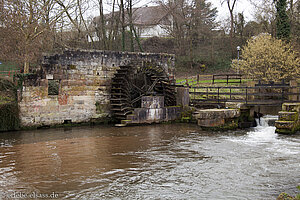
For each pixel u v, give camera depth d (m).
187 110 18.94
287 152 10.81
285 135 14.13
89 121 17.69
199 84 26.61
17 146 11.83
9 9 17.53
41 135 14.23
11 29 17.39
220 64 41.66
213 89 23.70
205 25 44.81
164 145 12.00
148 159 9.84
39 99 15.98
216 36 48.47
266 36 25.95
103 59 18.19
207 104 19.00
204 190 7.12
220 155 10.39
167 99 19.80
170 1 37.38
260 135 14.28
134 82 19.42
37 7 18.97
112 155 10.35
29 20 18.19
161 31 47.19
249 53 26.19
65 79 16.80
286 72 24.34
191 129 16.08
